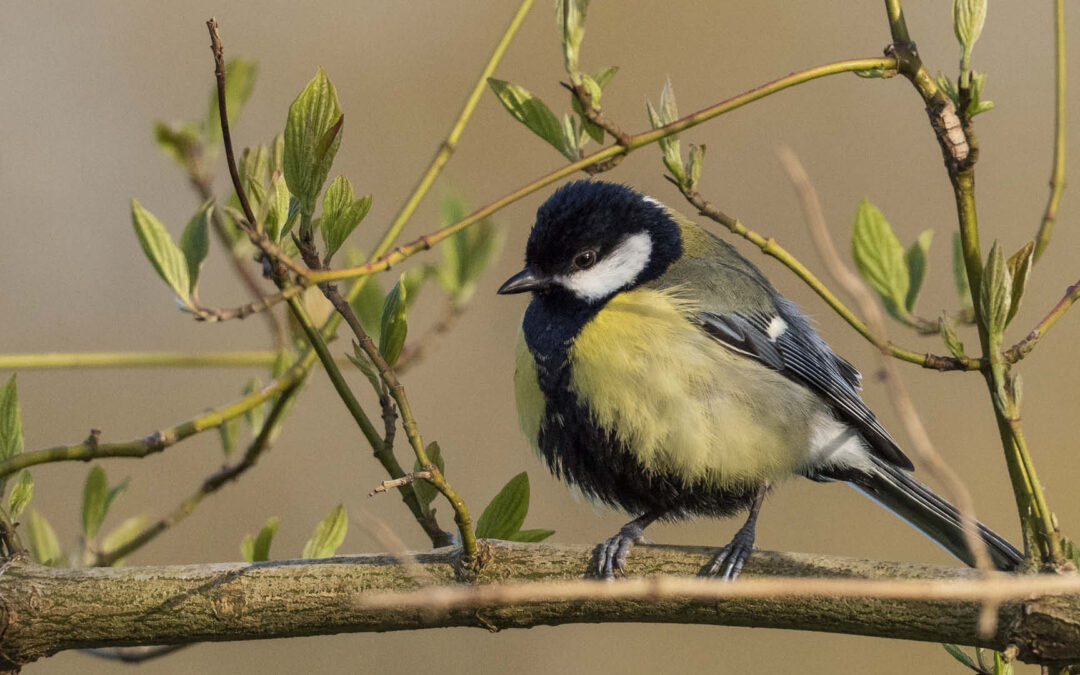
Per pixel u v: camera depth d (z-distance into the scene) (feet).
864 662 42.50
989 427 45.50
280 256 17.53
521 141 51.03
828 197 49.88
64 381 44.80
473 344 47.70
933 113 19.60
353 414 22.08
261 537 23.43
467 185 50.57
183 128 26.61
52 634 21.43
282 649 40.19
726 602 21.42
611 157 18.79
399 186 50.08
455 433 46.21
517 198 18.66
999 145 50.29
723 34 53.16
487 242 29.09
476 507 44.65
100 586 21.70
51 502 41.88
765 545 44.32
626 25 53.06
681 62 52.90
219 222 26.50
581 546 22.29
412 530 43.62
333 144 18.62
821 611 20.80
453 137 22.38
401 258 18.12
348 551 42.88
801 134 51.31
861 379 32.40
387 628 21.90
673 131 18.97
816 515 44.98
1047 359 47.09
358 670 40.86
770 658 42.55
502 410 46.70
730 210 49.93
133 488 42.91
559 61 52.70
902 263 24.00
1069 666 18.75
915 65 19.52
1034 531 19.33
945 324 19.75
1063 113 20.34
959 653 21.04
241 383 45.60
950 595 15.52
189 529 43.01
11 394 21.68
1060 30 20.30
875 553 43.70
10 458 20.76
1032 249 19.49
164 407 44.83
